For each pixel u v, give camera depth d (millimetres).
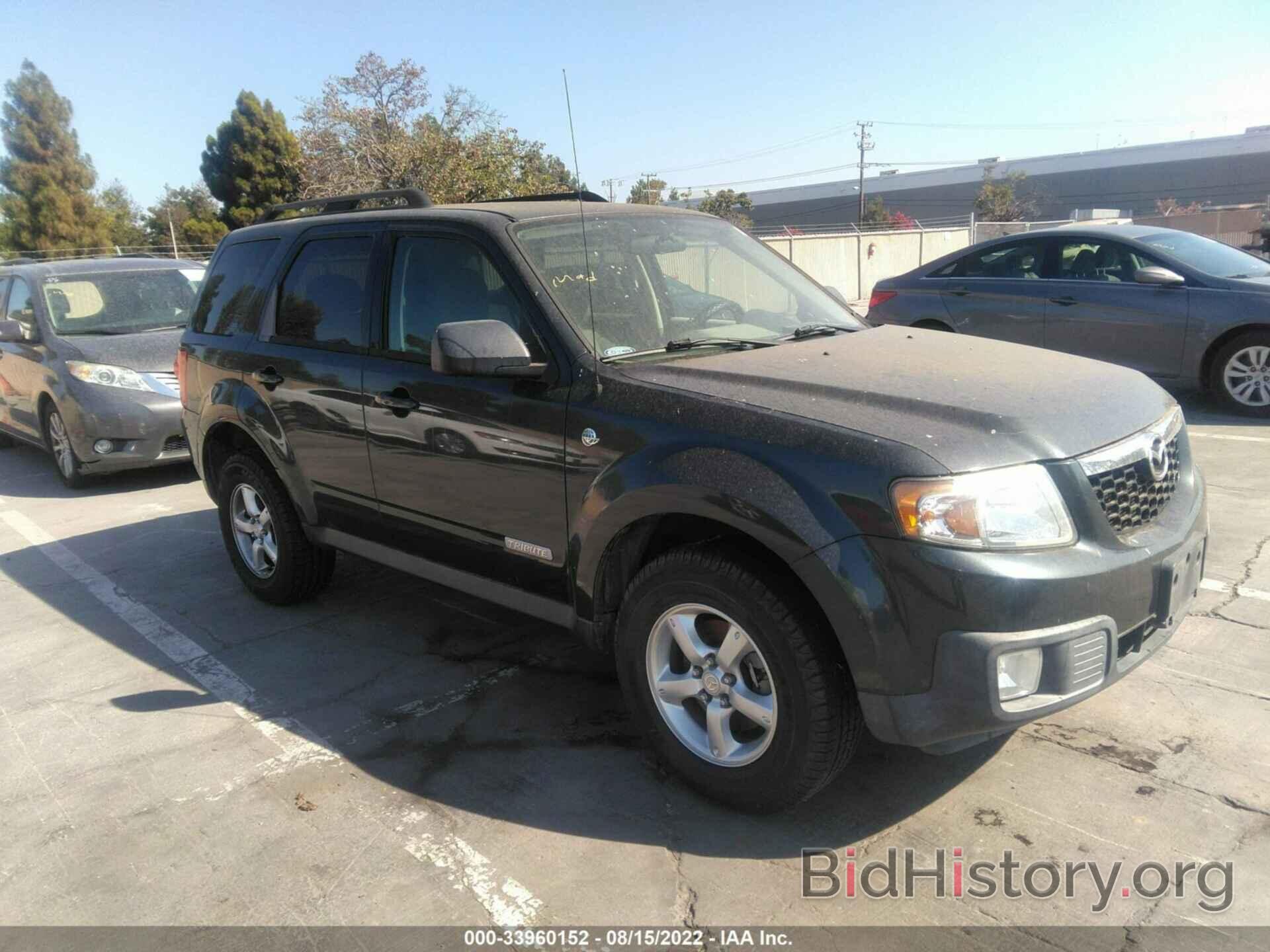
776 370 3107
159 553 6004
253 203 44500
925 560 2473
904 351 3439
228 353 4746
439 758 3406
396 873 2791
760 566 2750
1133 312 8008
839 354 3367
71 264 8852
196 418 5031
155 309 8641
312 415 4211
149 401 7688
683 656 3100
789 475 2639
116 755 3555
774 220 88000
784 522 2602
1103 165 75500
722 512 2725
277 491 4652
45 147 47719
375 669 4156
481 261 3574
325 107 23953
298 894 2727
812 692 2664
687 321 3629
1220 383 7789
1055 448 2660
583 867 2775
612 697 3801
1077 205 77438
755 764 2844
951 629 2477
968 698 2490
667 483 2838
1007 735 3342
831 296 4344
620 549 3156
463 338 3059
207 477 5191
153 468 8695
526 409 3299
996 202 60469
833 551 2545
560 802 3098
